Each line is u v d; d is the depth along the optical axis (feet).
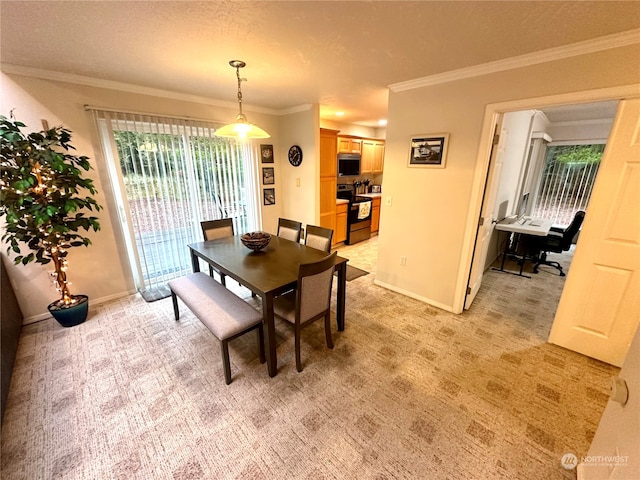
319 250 8.73
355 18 5.03
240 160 13.05
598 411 5.56
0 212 6.82
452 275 9.19
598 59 5.81
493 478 4.35
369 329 8.43
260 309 9.66
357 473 4.43
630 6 4.47
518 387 6.17
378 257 11.37
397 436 5.04
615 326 6.63
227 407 5.66
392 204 10.36
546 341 7.81
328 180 15.21
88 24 5.25
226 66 7.57
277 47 6.31
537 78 6.61
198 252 8.57
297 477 4.39
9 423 5.31
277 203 15.08
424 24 5.22
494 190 9.13
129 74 8.25
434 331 8.32
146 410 5.60
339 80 8.80
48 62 7.23
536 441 4.94
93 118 8.84
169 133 10.53
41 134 7.41
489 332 8.26
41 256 7.65
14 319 7.67
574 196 17.85
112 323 8.68
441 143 8.50
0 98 7.43
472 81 7.61
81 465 4.59
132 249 10.33
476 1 4.45
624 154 5.92
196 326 8.55
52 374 6.55
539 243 12.96
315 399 5.85
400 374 6.56
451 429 5.16
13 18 4.98
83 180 7.82
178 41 6.00
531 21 5.05
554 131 17.63
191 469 4.52
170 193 10.98
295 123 13.52
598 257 6.59
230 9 4.74
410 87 8.93
